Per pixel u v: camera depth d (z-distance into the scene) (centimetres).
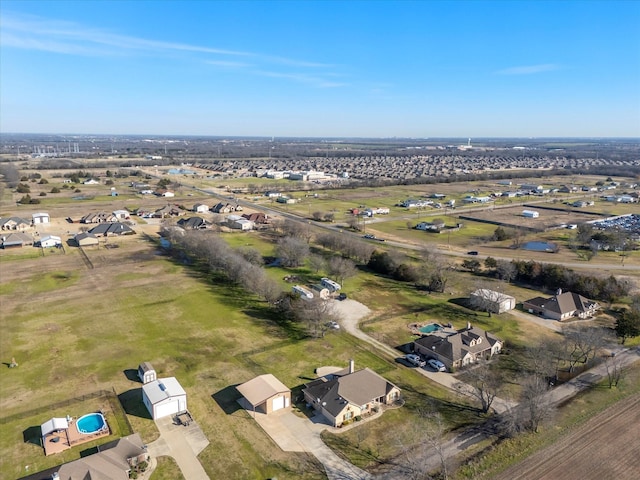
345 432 5016
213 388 5788
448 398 5700
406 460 4541
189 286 9431
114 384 5844
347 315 8125
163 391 5341
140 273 10244
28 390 5681
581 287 9106
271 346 6912
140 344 6894
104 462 4259
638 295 9075
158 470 4378
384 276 10375
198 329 7431
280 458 4581
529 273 9944
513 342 7212
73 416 5184
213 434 4925
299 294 8744
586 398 5678
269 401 5294
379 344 7088
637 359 6694
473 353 6600
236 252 10975
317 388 5550
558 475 4362
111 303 8469
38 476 4244
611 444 4819
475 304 8488
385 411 5416
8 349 6688
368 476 4350
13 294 8869
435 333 7144
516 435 4934
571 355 6488
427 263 10275
